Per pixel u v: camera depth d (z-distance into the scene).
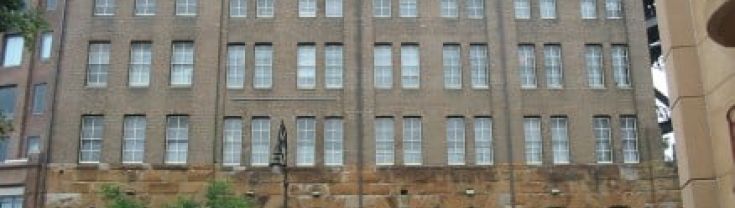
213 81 39.16
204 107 38.72
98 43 40.03
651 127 39.34
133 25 40.09
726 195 14.79
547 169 38.38
